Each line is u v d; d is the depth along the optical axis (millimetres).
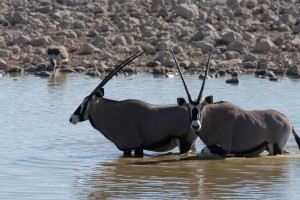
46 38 94250
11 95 69750
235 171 44969
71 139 53344
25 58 88750
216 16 103438
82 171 44812
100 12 107438
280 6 109250
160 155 50062
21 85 75562
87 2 112250
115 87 73188
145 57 89625
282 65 85875
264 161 47875
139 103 50250
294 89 72188
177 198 39000
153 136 49625
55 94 70125
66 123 58250
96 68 84562
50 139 53156
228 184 41844
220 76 81500
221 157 48781
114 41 94062
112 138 50094
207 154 48656
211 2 111562
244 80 78250
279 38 93688
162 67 84938
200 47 91312
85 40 95688
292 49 91000
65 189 40750
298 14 104750
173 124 49531
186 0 110938
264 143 49406
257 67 85250
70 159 47844
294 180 42719
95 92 50219
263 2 111250
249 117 49219
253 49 91125
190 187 41188
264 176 43688
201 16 102938
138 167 46125
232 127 48906
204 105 48406
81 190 40562
